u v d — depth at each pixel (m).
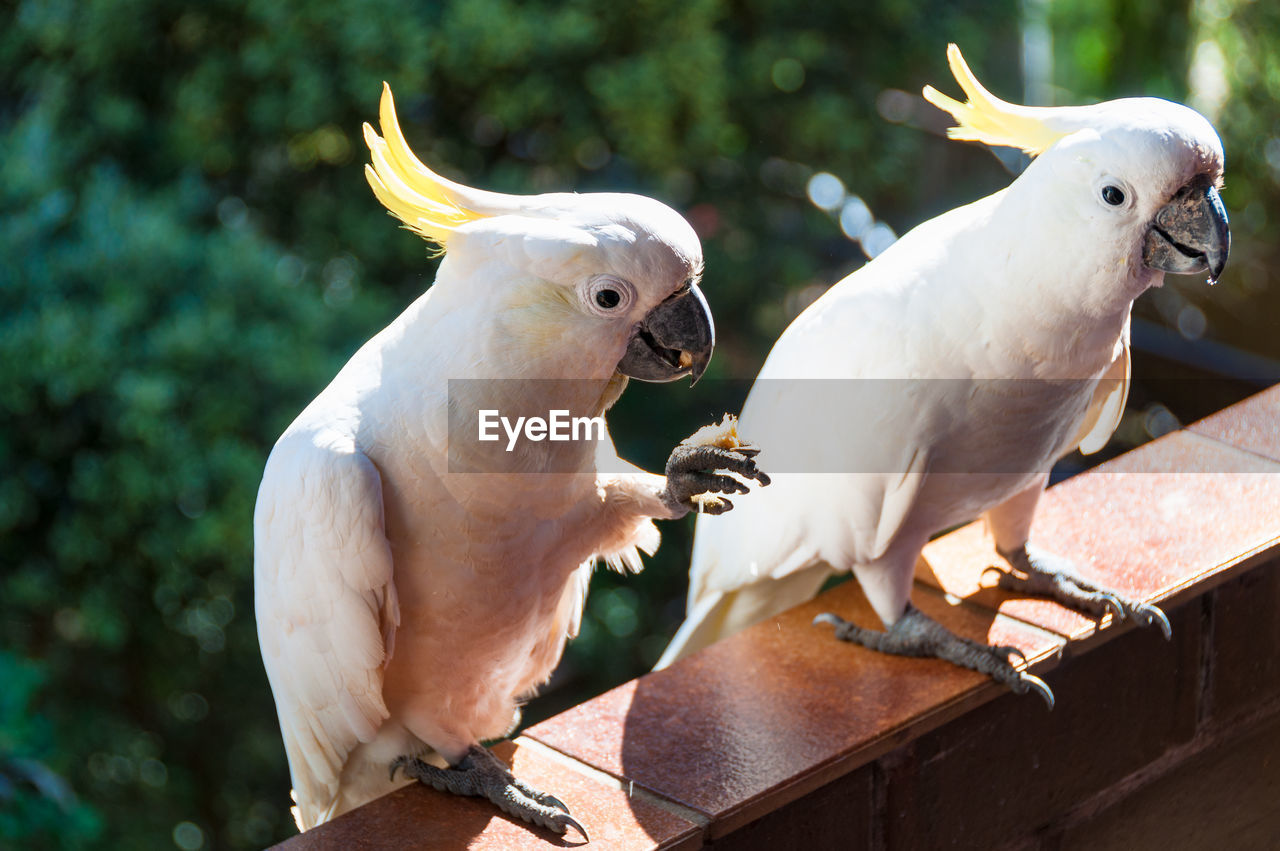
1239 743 4.69
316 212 10.47
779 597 4.78
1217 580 4.30
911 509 4.08
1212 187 3.58
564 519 3.59
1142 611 4.08
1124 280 3.68
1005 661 3.85
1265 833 4.92
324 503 3.30
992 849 4.04
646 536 3.94
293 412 9.41
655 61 10.23
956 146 12.55
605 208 3.18
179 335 9.19
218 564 9.65
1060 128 3.74
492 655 3.66
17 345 9.21
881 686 3.84
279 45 10.02
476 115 10.65
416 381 3.31
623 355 3.35
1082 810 4.27
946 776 3.85
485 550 3.42
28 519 9.63
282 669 3.65
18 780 8.41
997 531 4.36
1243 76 13.96
